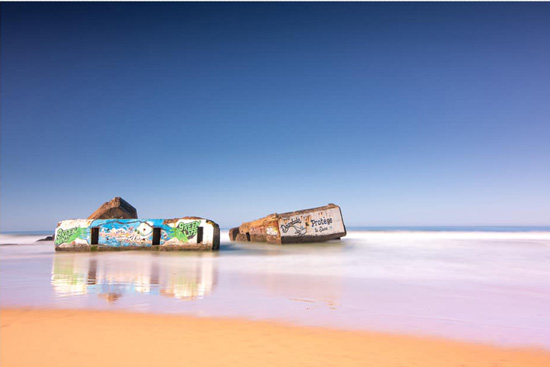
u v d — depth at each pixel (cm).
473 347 430
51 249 2012
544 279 953
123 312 567
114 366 353
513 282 904
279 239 2216
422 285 854
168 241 1800
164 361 368
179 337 445
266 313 569
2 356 378
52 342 423
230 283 870
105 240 1812
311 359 381
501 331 493
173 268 1170
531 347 433
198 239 1800
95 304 624
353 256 1591
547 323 535
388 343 438
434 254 1688
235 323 510
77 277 959
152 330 472
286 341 438
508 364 381
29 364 356
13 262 1347
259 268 1175
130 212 2202
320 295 724
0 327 479
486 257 1545
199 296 703
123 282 877
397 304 648
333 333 472
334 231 2328
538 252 1783
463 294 746
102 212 2041
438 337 464
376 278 961
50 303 631
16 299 666
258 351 402
